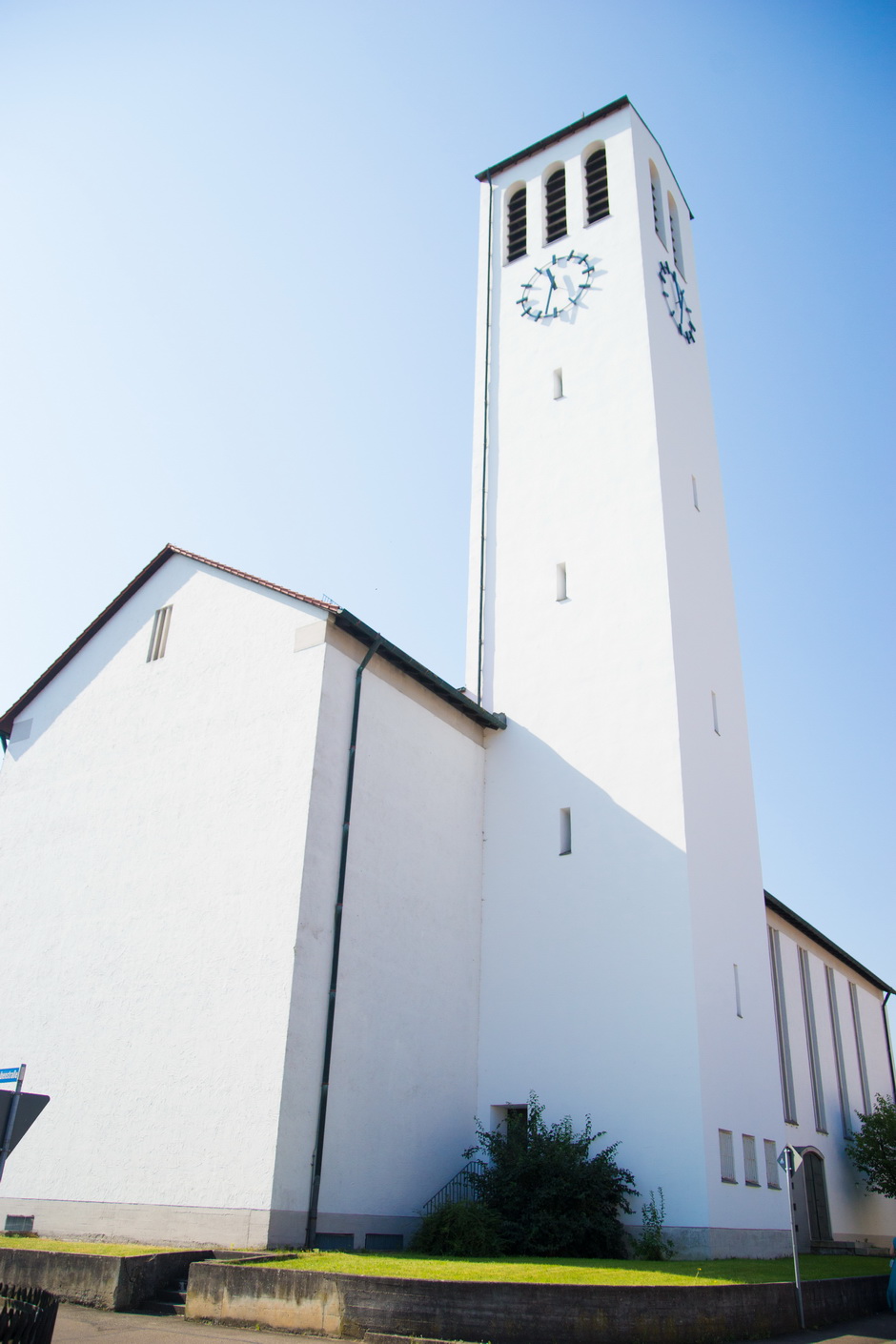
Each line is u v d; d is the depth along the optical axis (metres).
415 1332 11.99
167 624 23.53
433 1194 19.94
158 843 20.78
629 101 32.47
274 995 17.59
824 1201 32.84
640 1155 19.75
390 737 21.75
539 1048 21.86
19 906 22.44
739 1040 21.78
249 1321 12.71
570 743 24.47
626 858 22.44
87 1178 18.38
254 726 20.48
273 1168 16.31
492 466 29.70
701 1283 13.78
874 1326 15.93
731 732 25.91
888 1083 42.66
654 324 28.66
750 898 24.39
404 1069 19.95
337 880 19.17
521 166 34.84
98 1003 19.94
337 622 20.55
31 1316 8.48
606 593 25.53
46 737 24.44
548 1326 12.29
